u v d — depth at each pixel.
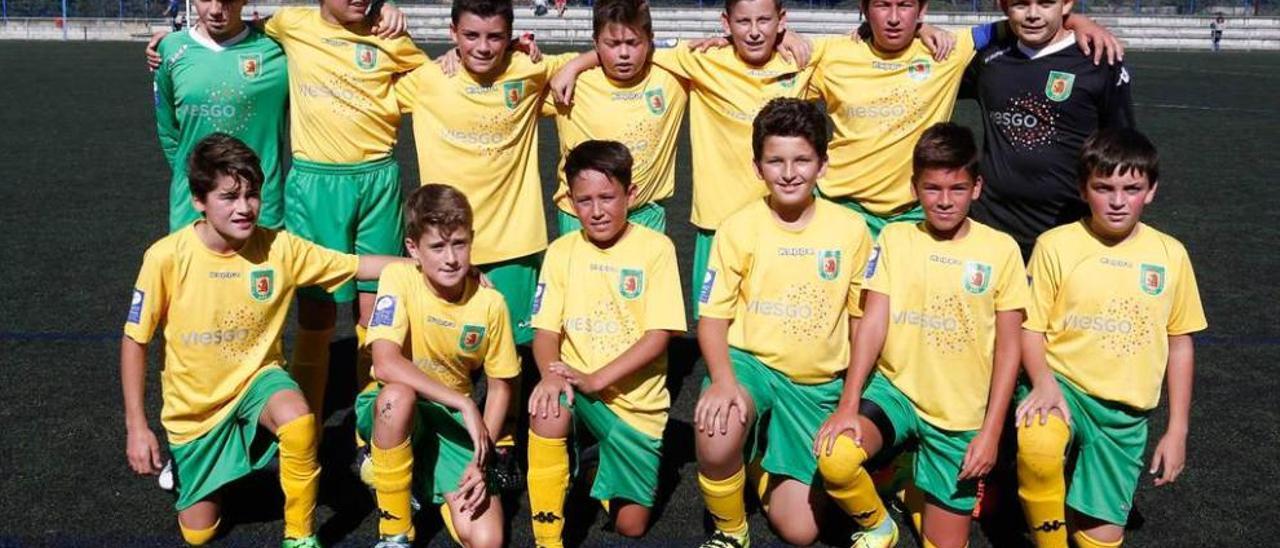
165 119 4.36
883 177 4.21
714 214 4.35
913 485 3.56
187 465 3.37
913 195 4.21
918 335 3.36
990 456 3.21
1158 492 3.81
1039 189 4.06
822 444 3.18
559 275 3.62
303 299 4.13
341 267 3.66
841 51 4.24
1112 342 3.29
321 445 4.21
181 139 4.27
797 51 4.21
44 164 10.41
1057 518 3.18
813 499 3.46
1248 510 3.67
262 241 3.49
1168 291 3.29
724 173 4.33
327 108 4.18
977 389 3.35
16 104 15.37
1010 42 4.07
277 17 4.27
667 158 4.39
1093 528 3.34
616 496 3.50
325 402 4.66
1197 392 4.76
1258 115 15.56
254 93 4.21
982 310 3.32
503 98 4.16
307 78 4.19
